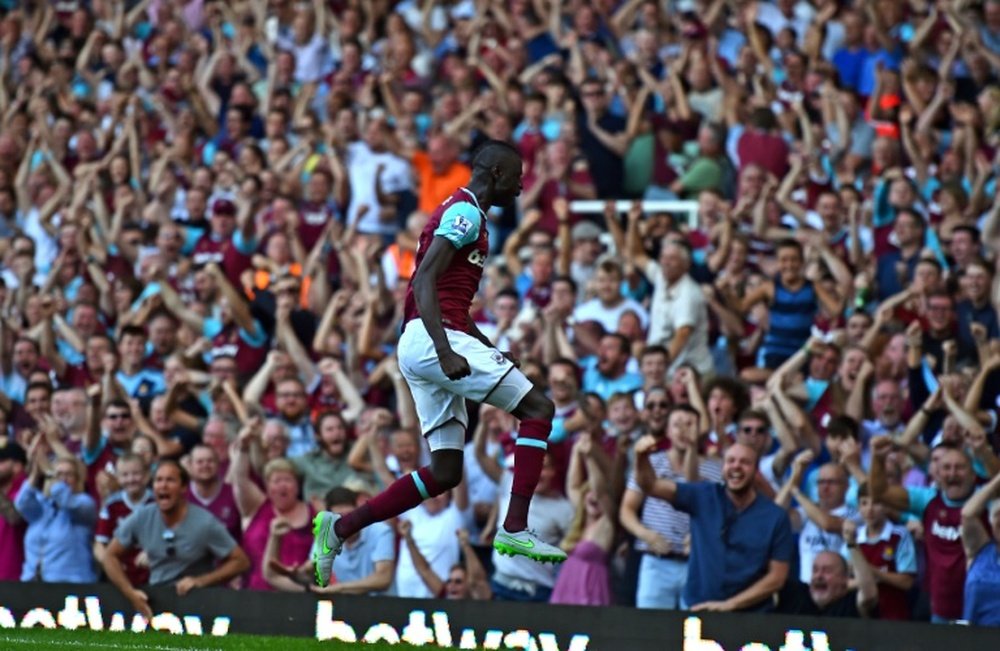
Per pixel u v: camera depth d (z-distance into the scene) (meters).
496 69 30.50
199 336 25.03
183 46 34.91
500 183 12.73
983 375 19.16
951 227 23.88
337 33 33.22
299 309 23.59
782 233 24.58
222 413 21.62
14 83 35.31
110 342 23.86
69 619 17.03
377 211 27.77
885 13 29.55
